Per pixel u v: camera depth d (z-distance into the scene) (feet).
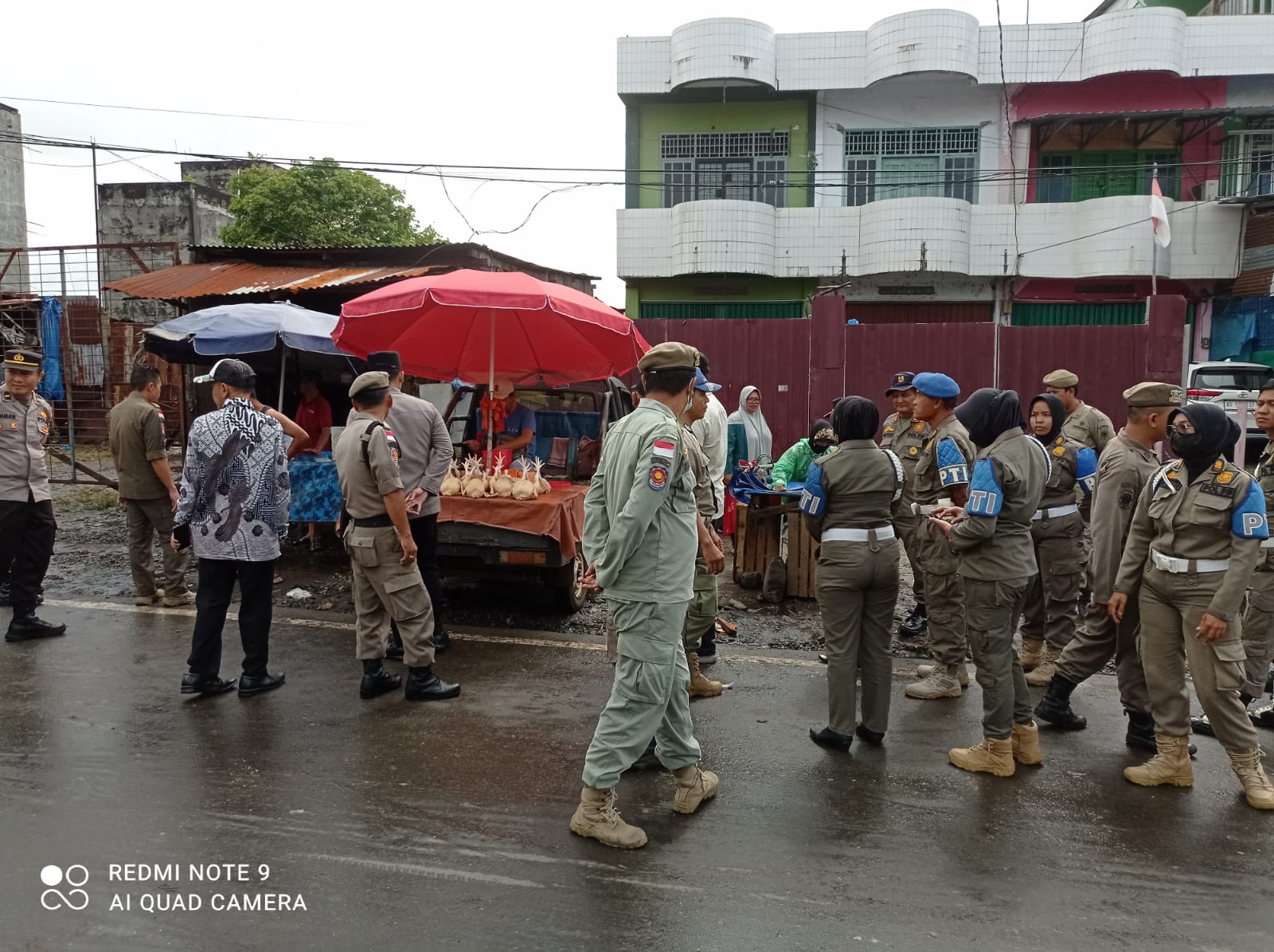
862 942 8.50
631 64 56.70
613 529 10.02
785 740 13.60
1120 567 12.89
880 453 13.14
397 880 9.50
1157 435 13.97
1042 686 16.46
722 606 21.59
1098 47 52.16
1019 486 11.95
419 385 33.96
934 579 15.55
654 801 11.57
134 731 13.47
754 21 54.65
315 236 65.92
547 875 9.64
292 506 24.98
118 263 62.95
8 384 17.89
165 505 20.66
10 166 76.89
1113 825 10.98
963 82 55.01
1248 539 11.13
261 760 12.48
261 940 8.43
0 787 11.53
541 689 15.64
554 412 24.45
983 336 37.70
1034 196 55.36
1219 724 11.63
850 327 38.37
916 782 12.17
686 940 8.50
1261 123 53.06
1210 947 8.53
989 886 9.55
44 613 20.26
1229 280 52.80
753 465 24.03
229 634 18.83
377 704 14.76
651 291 58.08
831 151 56.90
